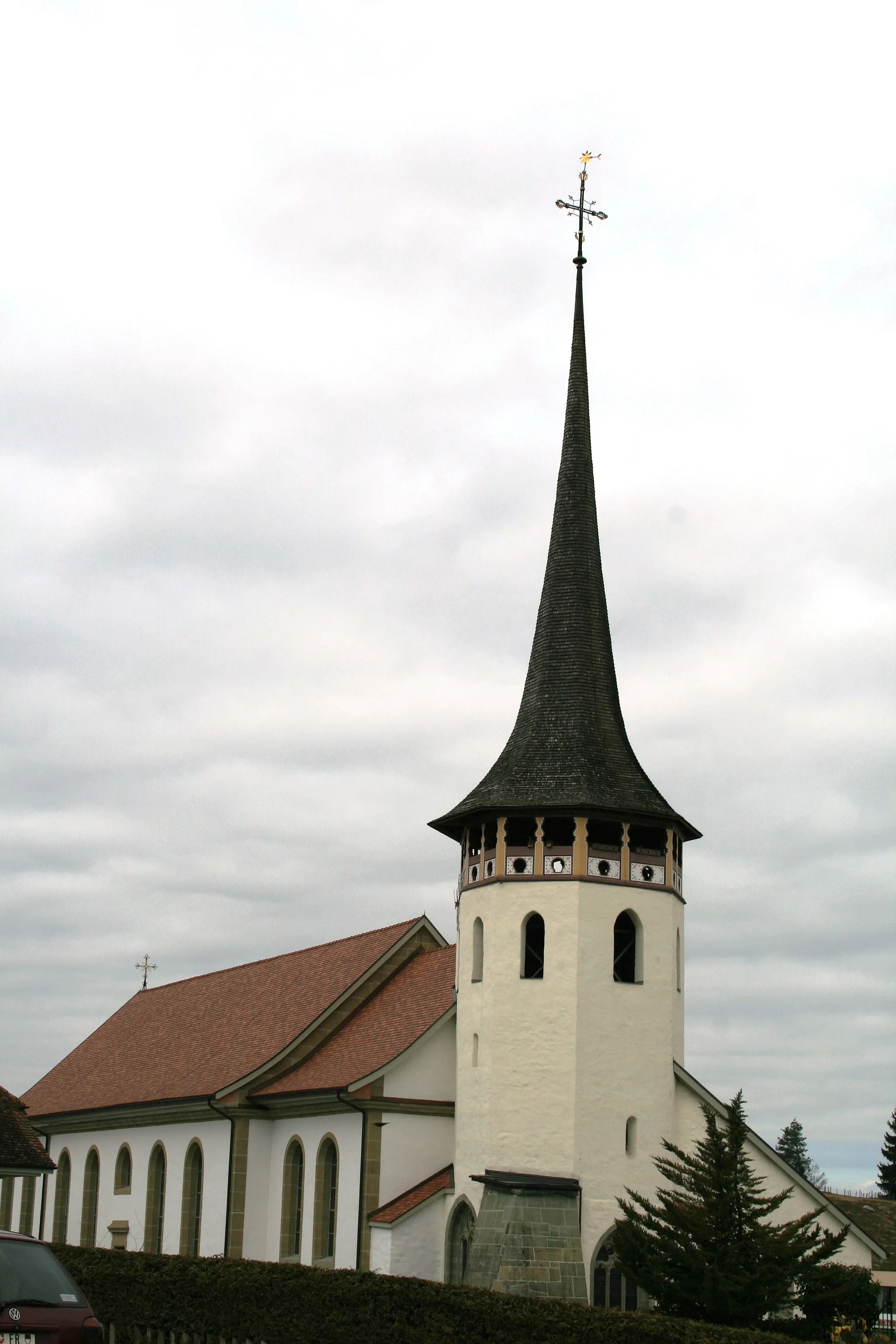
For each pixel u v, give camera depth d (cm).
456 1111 4700
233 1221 5272
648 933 4641
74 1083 7219
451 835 5059
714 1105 4581
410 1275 4538
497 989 4569
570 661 5012
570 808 4594
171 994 7756
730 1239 3325
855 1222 4647
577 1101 4400
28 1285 2378
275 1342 3541
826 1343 3516
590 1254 4297
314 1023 5541
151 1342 3853
